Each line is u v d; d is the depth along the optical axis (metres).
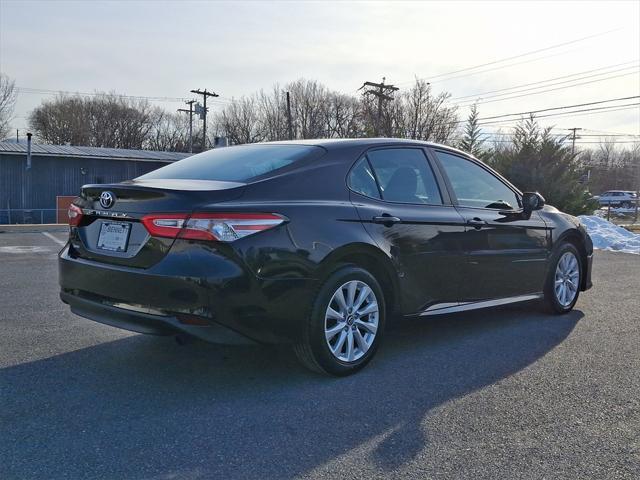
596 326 5.16
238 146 4.56
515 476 2.54
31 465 2.56
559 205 17.69
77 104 61.91
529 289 5.19
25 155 31.39
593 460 2.69
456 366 4.00
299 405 3.27
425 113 40.41
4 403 3.26
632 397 3.47
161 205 3.29
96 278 3.52
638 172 65.25
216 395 3.41
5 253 10.70
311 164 3.81
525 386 3.63
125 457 2.64
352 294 3.74
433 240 4.22
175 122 67.81
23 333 4.72
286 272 3.37
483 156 19.64
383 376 3.77
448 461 2.66
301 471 2.55
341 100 55.06
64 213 32.28
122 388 3.51
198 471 2.53
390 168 4.25
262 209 3.35
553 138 18.58
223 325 3.20
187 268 3.15
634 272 8.49
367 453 2.72
